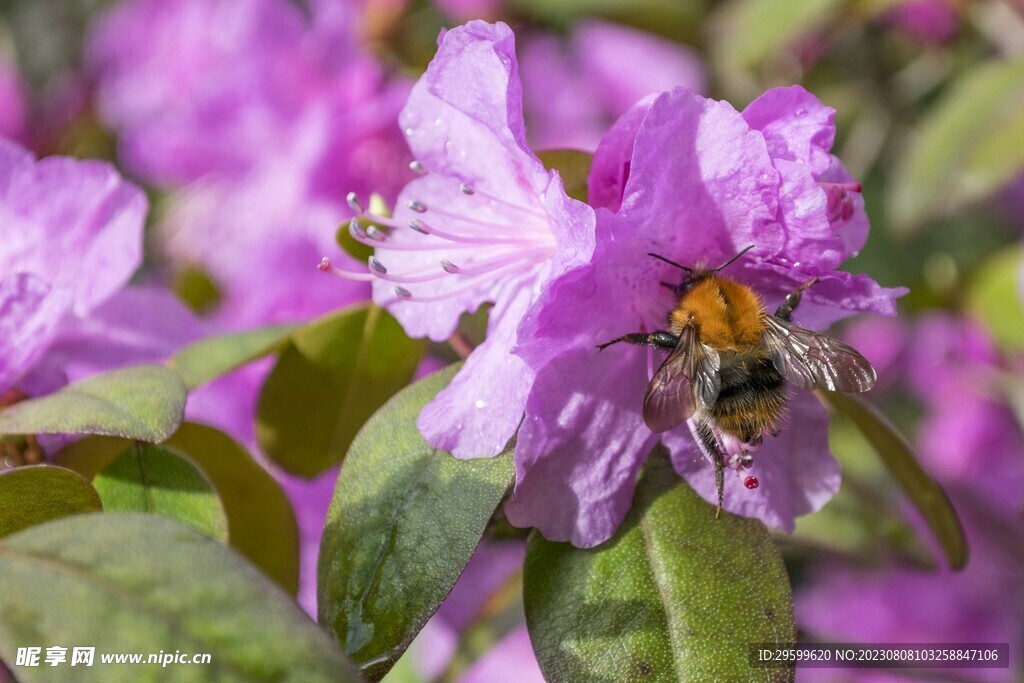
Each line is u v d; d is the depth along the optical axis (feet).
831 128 0.73
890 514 0.94
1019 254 1.04
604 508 0.74
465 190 0.76
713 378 0.75
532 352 0.73
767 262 0.75
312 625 0.67
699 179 0.73
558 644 0.73
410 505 0.73
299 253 0.98
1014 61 1.01
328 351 0.82
